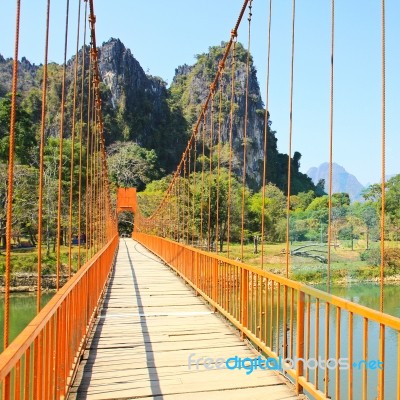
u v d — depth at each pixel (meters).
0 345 12.18
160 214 23.52
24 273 26.48
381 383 2.42
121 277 11.66
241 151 71.62
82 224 28.41
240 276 5.31
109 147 74.12
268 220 43.16
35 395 2.28
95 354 4.66
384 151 3.06
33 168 31.28
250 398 3.49
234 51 8.26
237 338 5.32
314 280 28.33
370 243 38.84
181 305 7.53
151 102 89.06
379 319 2.42
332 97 3.90
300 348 3.50
